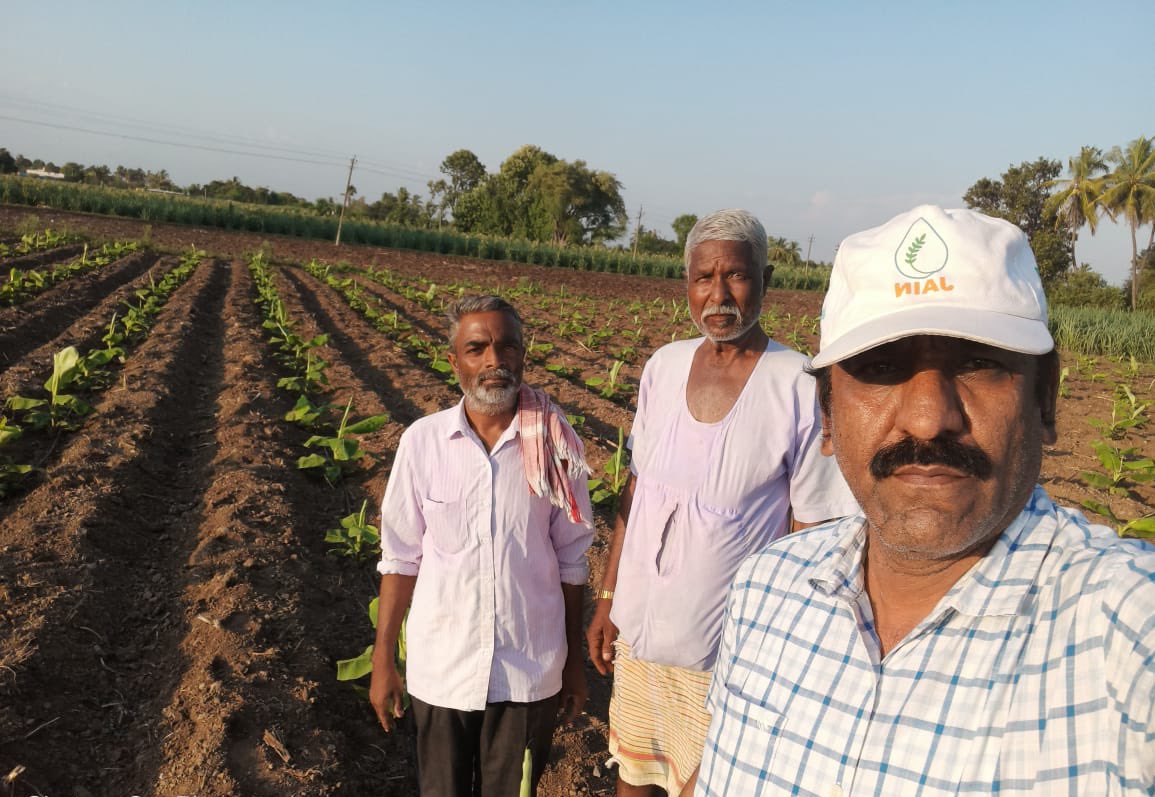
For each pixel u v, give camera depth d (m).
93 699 3.92
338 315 18.67
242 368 11.05
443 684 2.76
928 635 1.10
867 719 1.12
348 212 83.00
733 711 1.30
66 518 5.57
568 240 80.19
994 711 1.01
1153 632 0.89
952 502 1.05
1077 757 0.93
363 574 5.68
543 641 2.84
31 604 4.40
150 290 17.78
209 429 8.51
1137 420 10.88
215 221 45.16
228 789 3.31
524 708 2.79
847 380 1.15
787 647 1.26
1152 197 45.41
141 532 5.87
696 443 2.66
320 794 3.42
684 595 2.61
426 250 49.69
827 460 2.61
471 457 2.79
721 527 2.58
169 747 3.58
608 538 6.25
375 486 7.34
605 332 18.59
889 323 1.07
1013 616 1.04
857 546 1.25
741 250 2.62
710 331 2.66
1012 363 1.07
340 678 3.81
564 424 2.86
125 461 6.89
